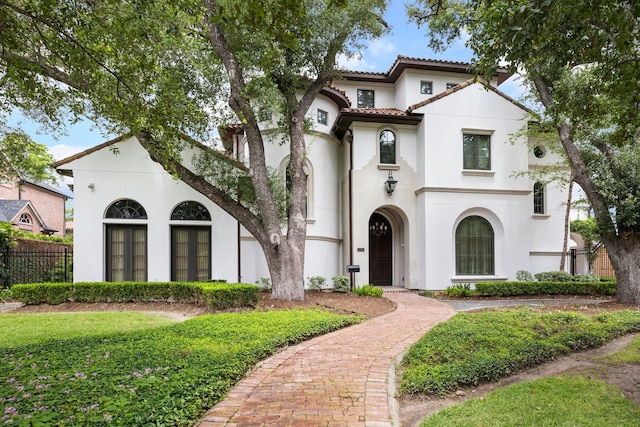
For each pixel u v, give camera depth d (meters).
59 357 6.06
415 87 20.08
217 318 9.16
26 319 10.58
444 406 4.70
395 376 5.76
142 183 14.88
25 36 6.55
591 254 20.03
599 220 13.55
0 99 9.23
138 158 14.90
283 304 11.91
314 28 12.19
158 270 14.75
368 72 20.75
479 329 7.57
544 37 5.21
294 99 13.38
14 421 3.63
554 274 16.91
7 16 6.03
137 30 6.48
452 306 13.07
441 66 19.73
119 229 14.85
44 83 9.25
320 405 4.61
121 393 4.36
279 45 10.50
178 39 9.26
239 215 13.00
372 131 18.06
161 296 13.25
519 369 5.95
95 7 6.13
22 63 6.72
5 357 6.21
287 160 17.56
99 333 8.70
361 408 4.54
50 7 5.85
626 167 12.95
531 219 18.53
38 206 34.59
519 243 18.06
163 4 6.59
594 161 13.80
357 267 16.69
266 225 12.84
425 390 4.99
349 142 18.22
